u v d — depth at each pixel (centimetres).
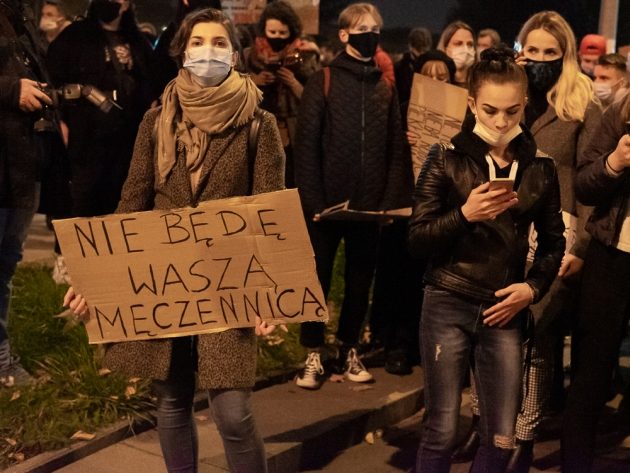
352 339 512
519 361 319
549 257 328
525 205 318
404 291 525
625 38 991
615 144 353
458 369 321
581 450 367
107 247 308
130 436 420
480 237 315
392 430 478
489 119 311
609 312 358
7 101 401
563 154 400
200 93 300
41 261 746
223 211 302
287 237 302
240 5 712
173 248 306
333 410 465
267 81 523
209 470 389
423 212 320
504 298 316
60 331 517
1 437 388
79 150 517
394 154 486
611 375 365
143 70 530
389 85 486
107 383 438
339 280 693
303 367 520
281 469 408
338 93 470
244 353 308
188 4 516
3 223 420
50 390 429
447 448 321
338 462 434
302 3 668
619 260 354
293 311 308
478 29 1099
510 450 320
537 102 412
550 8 1089
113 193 529
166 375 307
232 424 306
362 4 479
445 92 484
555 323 395
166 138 306
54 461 381
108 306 312
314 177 468
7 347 445
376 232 494
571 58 402
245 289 307
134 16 540
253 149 306
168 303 309
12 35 416
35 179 420
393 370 529
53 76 516
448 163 321
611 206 354
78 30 526
